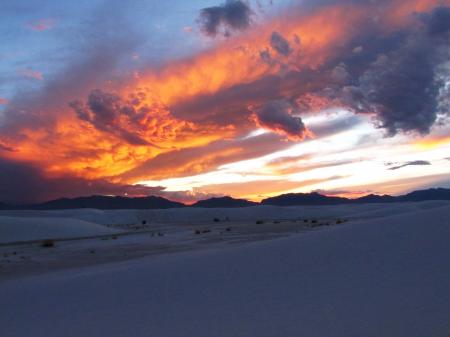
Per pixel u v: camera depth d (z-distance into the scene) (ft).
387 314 25.16
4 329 36.32
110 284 50.14
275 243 59.47
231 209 570.87
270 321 27.43
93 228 247.91
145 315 33.78
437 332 21.67
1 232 211.00
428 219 50.29
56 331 32.94
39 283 63.87
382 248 41.42
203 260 56.34
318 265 40.34
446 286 27.91
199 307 33.63
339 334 23.45
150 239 180.75
